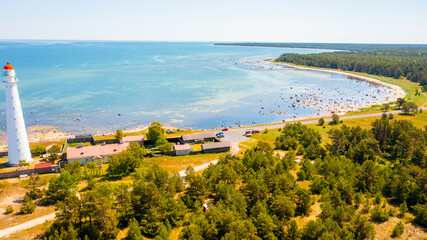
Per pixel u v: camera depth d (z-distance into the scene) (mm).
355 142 142625
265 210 80688
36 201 91062
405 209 88250
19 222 79625
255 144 160125
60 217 74188
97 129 191125
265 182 96250
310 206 90438
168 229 78312
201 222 77062
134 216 81625
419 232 80062
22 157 115125
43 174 111625
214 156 140250
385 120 161375
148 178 95312
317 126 194500
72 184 93875
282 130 186250
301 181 111000
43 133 181000
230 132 182875
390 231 80875
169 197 88438
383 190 101875
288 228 76500
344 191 95500
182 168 123688
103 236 73562
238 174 105000
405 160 127375
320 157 134750
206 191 93188
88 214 74125
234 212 78812
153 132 151375
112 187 94750
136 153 124125
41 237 73062
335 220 81438
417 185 98438
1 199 91188
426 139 148500
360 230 77625
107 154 131625
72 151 130500
